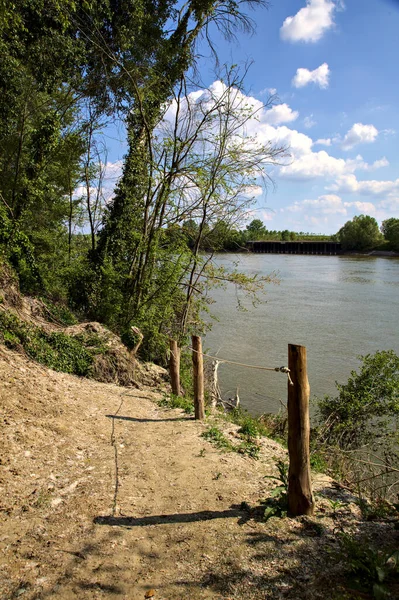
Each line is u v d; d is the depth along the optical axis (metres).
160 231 12.11
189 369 12.40
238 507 4.01
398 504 3.75
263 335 19.14
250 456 5.48
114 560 3.18
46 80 13.43
